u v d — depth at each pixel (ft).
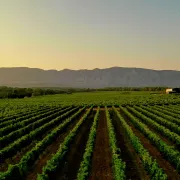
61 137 116.57
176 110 205.05
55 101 353.72
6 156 81.51
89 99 384.47
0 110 238.68
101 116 195.62
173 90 496.64
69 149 90.68
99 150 91.35
